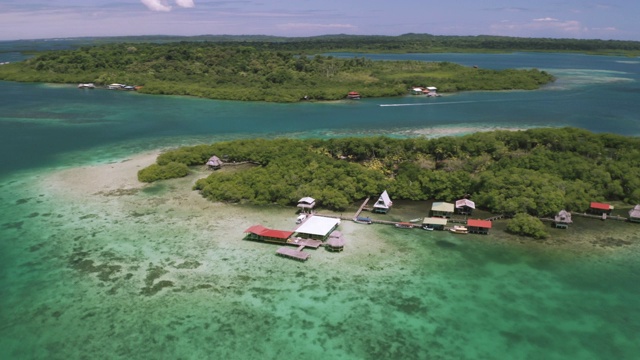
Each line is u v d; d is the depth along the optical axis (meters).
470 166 76.44
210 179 72.69
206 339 38.66
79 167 84.12
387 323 40.69
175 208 65.25
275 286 46.00
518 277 47.69
